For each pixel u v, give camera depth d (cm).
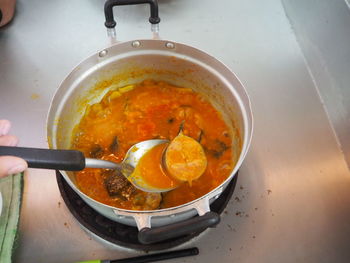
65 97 33
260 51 45
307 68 44
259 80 43
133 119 38
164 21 47
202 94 39
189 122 38
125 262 31
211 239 33
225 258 32
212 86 37
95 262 30
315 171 37
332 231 34
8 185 33
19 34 46
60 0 48
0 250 29
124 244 30
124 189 33
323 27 41
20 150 23
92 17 47
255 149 38
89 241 32
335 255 33
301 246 33
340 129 39
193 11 48
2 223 31
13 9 46
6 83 42
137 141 37
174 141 34
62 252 32
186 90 39
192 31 47
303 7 44
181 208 24
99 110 38
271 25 47
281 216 34
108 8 31
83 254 32
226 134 38
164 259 31
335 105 40
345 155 38
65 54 44
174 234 22
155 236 22
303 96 42
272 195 35
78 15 47
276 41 46
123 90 39
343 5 38
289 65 44
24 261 31
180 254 31
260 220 34
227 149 37
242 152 29
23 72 43
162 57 36
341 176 37
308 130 40
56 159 24
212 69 35
